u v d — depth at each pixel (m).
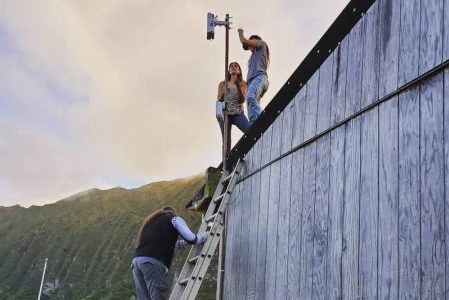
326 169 3.67
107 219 128.25
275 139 4.82
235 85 7.34
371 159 3.07
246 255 5.28
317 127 3.89
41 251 116.88
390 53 2.99
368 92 3.19
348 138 3.40
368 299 2.94
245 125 7.16
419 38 2.73
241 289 5.33
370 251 2.97
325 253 3.54
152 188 141.25
